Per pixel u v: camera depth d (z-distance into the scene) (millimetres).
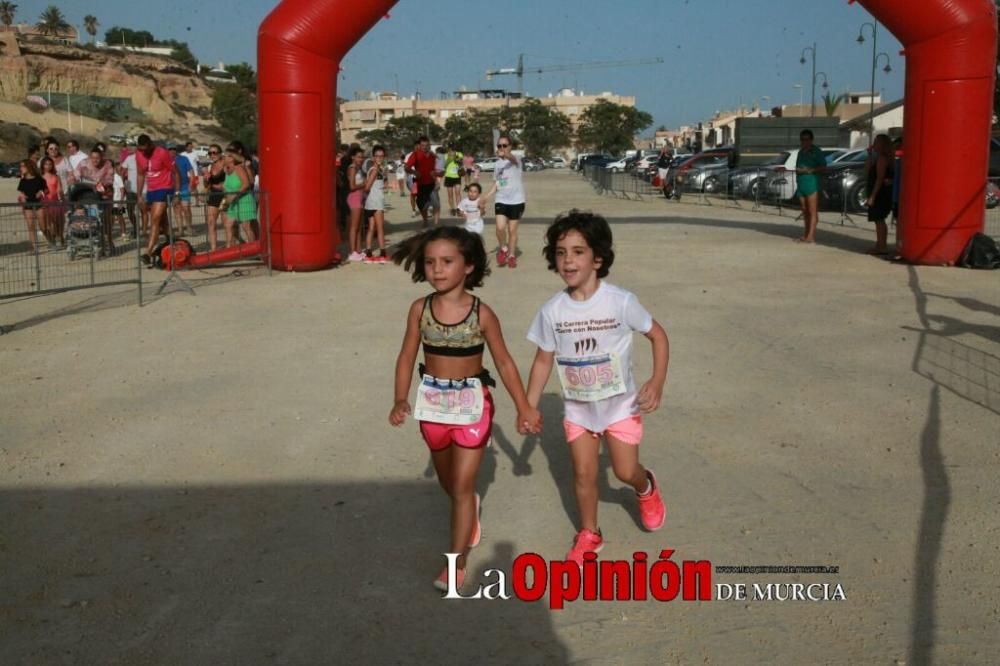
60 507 4906
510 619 3807
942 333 8523
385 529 4637
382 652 3562
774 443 5773
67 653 3551
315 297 10789
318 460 5578
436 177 19000
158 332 9000
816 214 15406
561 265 4020
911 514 4707
